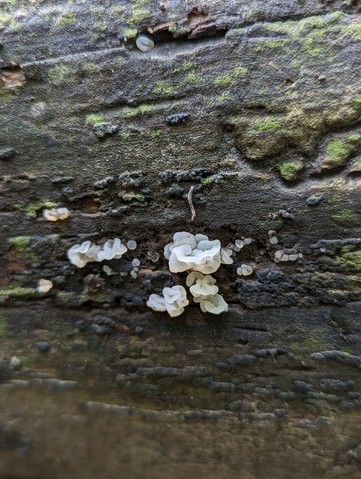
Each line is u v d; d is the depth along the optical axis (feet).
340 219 0.27
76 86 0.27
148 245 0.30
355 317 0.28
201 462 0.36
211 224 0.29
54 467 0.40
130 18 0.27
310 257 0.28
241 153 0.27
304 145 0.27
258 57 0.26
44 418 0.35
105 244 0.30
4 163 0.29
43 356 0.32
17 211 0.29
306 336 0.29
